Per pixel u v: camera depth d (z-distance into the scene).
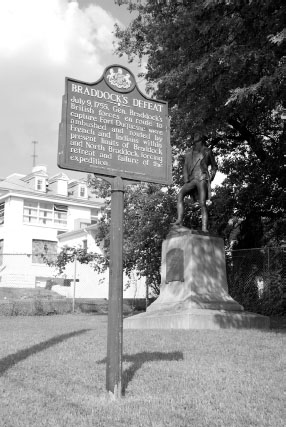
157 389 6.57
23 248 45.81
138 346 9.79
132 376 7.27
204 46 15.01
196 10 14.20
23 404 5.86
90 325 14.63
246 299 21.03
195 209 23.05
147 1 19.72
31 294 30.30
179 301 14.26
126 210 23.55
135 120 7.02
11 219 45.84
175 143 19.98
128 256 23.45
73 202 49.59
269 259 20.91
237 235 24.67
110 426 5.13
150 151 7.05
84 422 5.23
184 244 14.70
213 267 14.73
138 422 5.25
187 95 15.20
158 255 23.53
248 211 24.12
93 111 6.72
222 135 23.11
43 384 6.84
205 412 5.59
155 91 18.03
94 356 8.79
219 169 24.91
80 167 6.48
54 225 48.12
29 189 48.22
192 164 16.00
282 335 11.42
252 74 13.81
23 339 11.11
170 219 22.64
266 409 5.72
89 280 41.16
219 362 8.30
